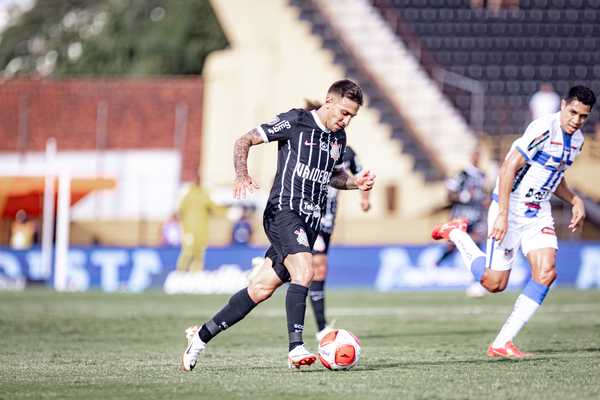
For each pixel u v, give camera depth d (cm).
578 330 4388
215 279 7456
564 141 3125
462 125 9931
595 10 10806
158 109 10919
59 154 10669
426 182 9431
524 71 10506
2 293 7069
